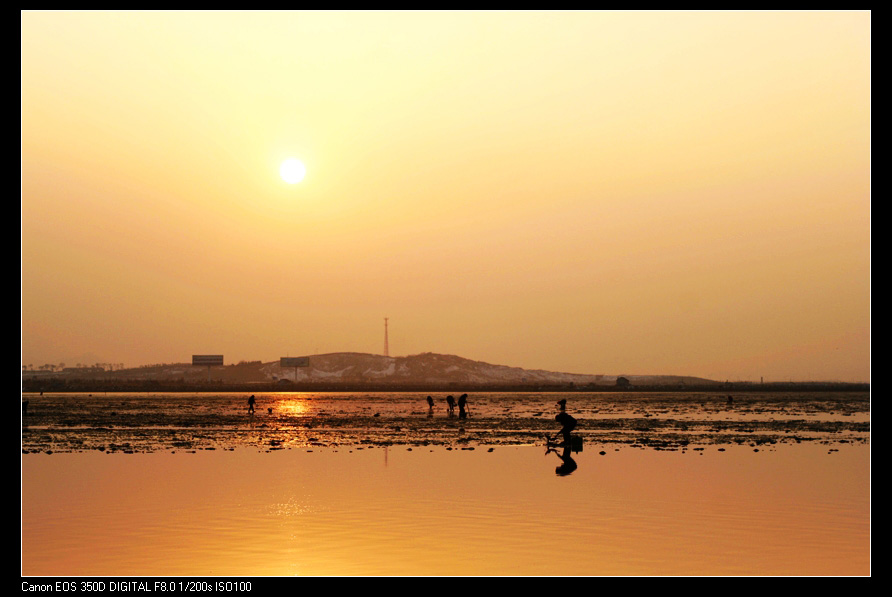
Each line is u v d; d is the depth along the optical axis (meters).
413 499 22.64
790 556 16.55
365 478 26.83
